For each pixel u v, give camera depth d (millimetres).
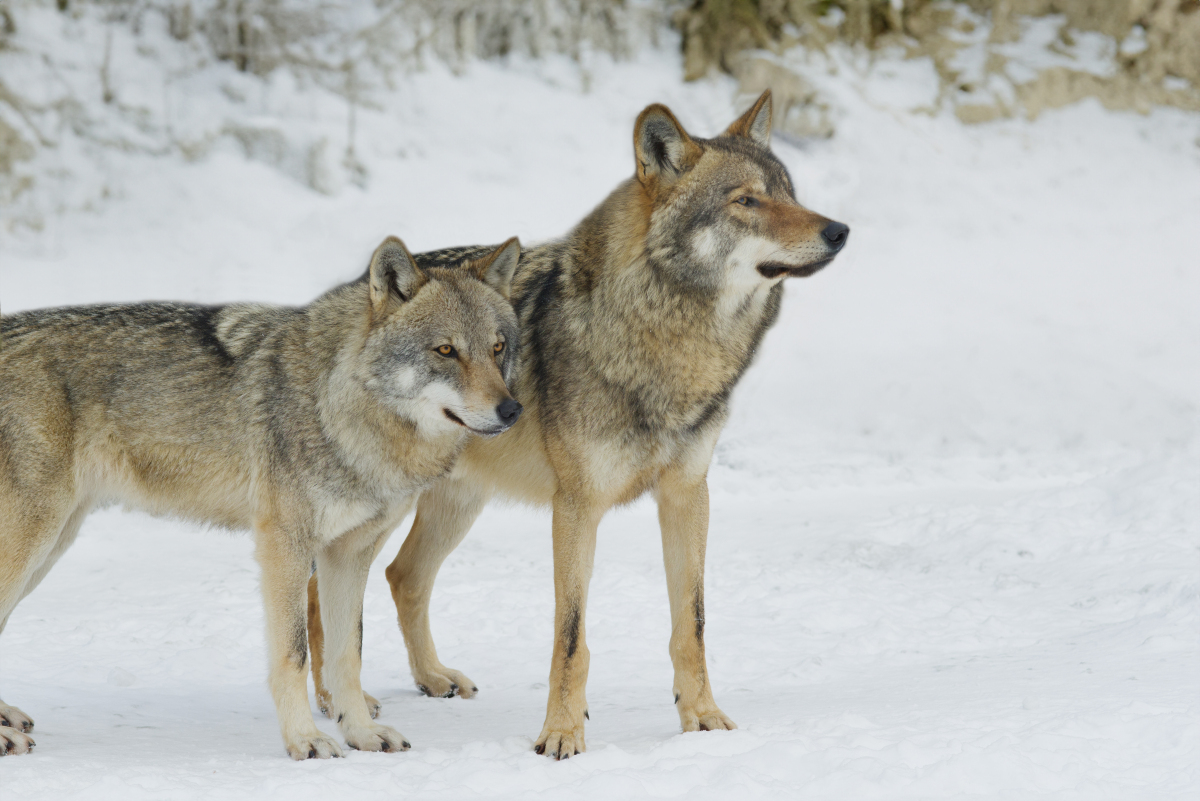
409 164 32125
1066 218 33656
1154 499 15469
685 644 8562
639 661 11258
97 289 26859
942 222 32938
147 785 6680
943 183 33938
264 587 8188
